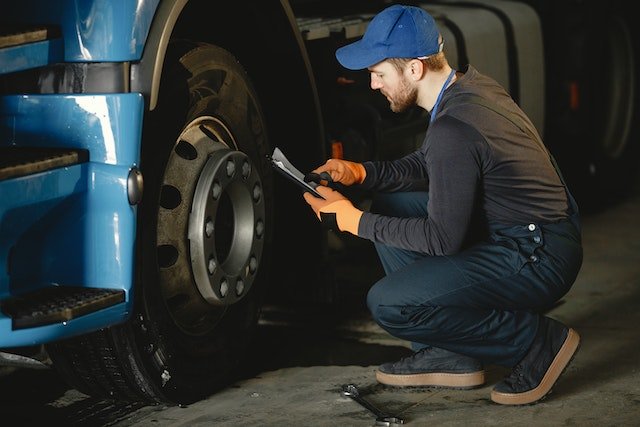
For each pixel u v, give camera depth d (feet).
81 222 13.32
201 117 15.08
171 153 14.44
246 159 15.33
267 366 17.10
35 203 12.78
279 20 16.49
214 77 15.15
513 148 14.47
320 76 18.47
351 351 17.75
